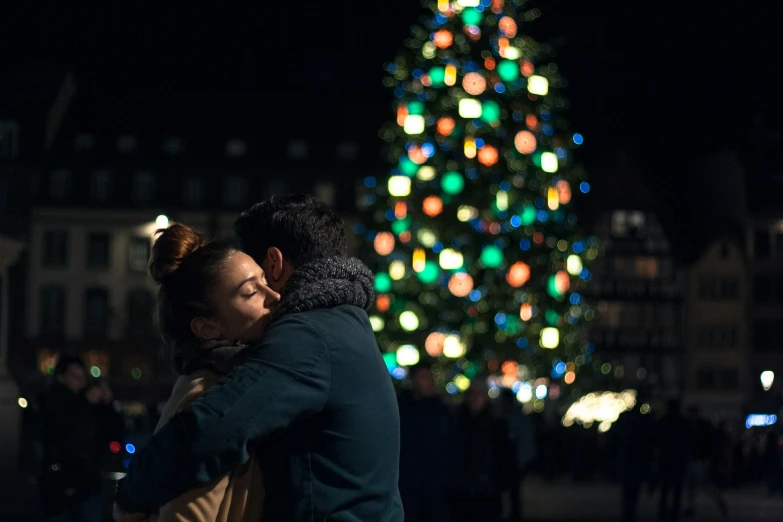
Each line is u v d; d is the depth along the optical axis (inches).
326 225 162.4
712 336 3467.0
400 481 448.5
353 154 3688.5
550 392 1379.2
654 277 3410.4
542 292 1133.7
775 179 3690.9
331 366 146.8
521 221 1098.1
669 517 932.0
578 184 1149.7
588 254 1216.8
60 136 3612.2
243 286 152.9
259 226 162.4
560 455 1716.3
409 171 1037.8
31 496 792.9
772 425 1604.3
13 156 3511.3
